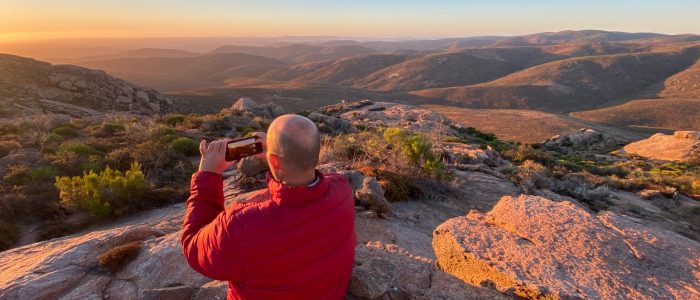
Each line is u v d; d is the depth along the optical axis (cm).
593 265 316
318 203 197
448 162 1778
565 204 429
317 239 198
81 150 1742
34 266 491
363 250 381
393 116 6419
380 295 293
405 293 297
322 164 1166
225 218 195
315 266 202
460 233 388
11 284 447
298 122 187
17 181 1328
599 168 3159
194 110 12412
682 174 3172
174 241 523
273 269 193
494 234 381
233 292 216
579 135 7169
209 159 225
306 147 184
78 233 1002
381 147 1349
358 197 884
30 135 2209
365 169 1130
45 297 433
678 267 313
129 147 1792
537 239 358
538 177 1750
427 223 924
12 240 1002
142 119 3397
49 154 1698
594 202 1633
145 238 582
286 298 201
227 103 15400
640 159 4931
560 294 281
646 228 379
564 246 345
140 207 1111
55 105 6712
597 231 359
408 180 1133
